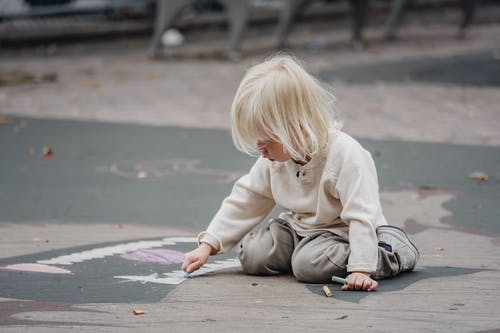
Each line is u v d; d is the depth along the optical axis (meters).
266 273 5.80
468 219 7.70
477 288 5.43
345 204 5.35
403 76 18.67
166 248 6.81
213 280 5.73
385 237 5.70
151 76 18.97
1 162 10.91
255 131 5.32
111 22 26.33
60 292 5.48
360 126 13.20
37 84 17.95
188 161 10.82
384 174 9.80
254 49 23.22
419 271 5.89
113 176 10.06
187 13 27.33
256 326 4.70
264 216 5.93
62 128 13.25
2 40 24.02
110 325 4.77
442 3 33.97
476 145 11.57
